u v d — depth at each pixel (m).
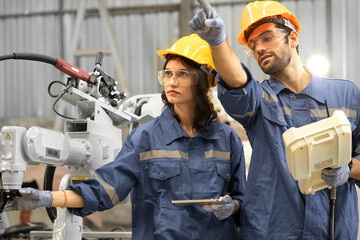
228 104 1.48
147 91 7.30
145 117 2.40
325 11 6.62
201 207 1.59
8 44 7.69
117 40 7.40
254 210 1.51
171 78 1.65
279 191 1.49
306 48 6.65
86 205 1.50
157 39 7.31
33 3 7.62
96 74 2.00
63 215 1.83
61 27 7.54
